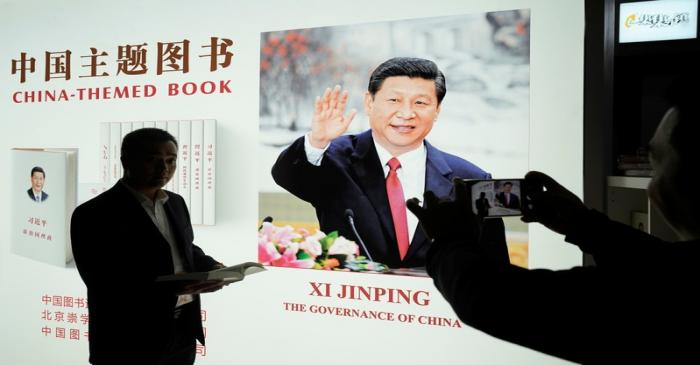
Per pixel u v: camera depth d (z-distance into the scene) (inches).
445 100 69.2
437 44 69.4
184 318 66.4
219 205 78.9
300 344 75.1
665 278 21.5
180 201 71.7
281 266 75.9
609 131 54.5
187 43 80.9
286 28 75.9
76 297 86.4
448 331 68.6
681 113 24.8
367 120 72.4
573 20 64.4
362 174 72.4
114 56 85.0
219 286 58.0
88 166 86.5
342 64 73.3
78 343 86.6
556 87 64.9
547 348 23.4
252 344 77.3
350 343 72.8
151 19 82.8
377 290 71.6
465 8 68.2
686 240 26.1
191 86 80.7
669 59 50.9
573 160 64.4
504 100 66.9
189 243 69.7
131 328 55.6
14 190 89.7
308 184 74.8
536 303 22.8
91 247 56.1
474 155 68.1
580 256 64.2
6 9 90.5
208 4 79.7
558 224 38.2
